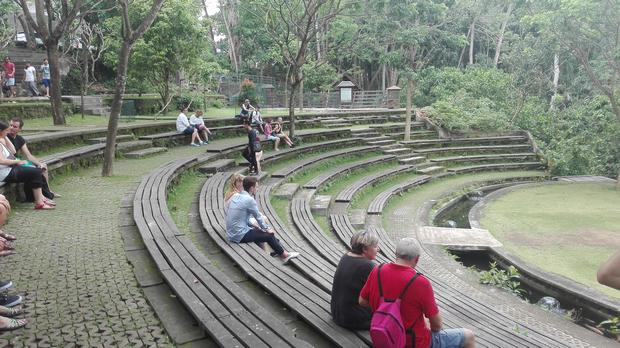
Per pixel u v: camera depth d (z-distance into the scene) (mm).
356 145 21406
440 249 10664
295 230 9773
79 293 4883
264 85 36188
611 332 7141
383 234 10945
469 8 36156
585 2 16750
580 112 23750
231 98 32906
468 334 3979
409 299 3688
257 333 3982
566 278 8750
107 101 22672
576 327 7098
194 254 5902
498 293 8383
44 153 11734
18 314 4359
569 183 19438
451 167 21406
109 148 10734
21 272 5355
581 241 11320
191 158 12859
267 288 5391
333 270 6734
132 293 4938
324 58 22312
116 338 4039
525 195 16844
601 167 22141
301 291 5352
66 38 22922
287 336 3980
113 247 6270
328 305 5004
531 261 9867
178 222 8266
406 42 21406
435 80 35375
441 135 25078
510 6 39625
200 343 4035
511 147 24469
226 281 5164
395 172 18266
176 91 25016
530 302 8516
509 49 38156
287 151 16953
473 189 18219
